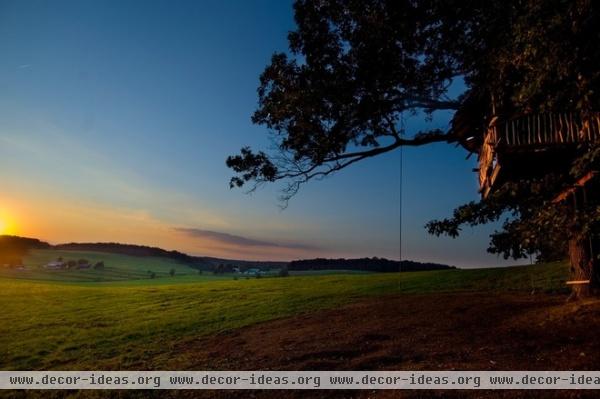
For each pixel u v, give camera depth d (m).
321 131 15.80
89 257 160.88
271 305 26.86
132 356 16.48
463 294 24.58
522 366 9.03
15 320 25.58
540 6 7.59
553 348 9.97
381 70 14.11
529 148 12.04
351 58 14.78
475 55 11.95
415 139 16.53
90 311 28.44
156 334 20.45
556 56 7.78
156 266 162.38
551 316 12.77
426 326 14.91
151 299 33.12
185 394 10.98
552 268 31.72
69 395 12.31
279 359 13.04
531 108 9.75
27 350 18.61
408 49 14.21
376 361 11.40
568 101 8.55
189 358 15.12
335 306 24.34
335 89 14.57
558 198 13.32
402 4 13.16
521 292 23.86
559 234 8.79
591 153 7.97
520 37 8.17
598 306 12.21
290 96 15.13
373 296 27.56
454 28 12.89
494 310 16.34
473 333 12.81
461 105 15.16
